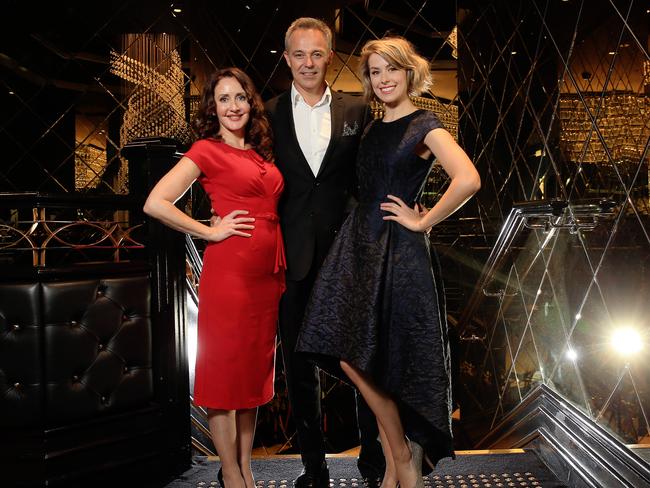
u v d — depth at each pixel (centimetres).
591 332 264
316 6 530
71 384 271
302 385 267
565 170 313
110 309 284
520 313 388
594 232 261
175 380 304
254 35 550
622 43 243
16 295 262
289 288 261
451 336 602
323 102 263
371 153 234
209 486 282
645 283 215
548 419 310
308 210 257
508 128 436
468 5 510
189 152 240
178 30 573
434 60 533
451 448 223
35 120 594
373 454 276
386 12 530
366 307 225
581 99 290
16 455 260
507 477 283
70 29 582
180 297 309
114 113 591
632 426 224
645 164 219
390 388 223
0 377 263
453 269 593
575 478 267
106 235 303
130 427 288
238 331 241
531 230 365
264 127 252
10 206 269
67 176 595
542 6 357
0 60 586
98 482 274
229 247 241
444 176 541
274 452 565
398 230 228
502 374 432
